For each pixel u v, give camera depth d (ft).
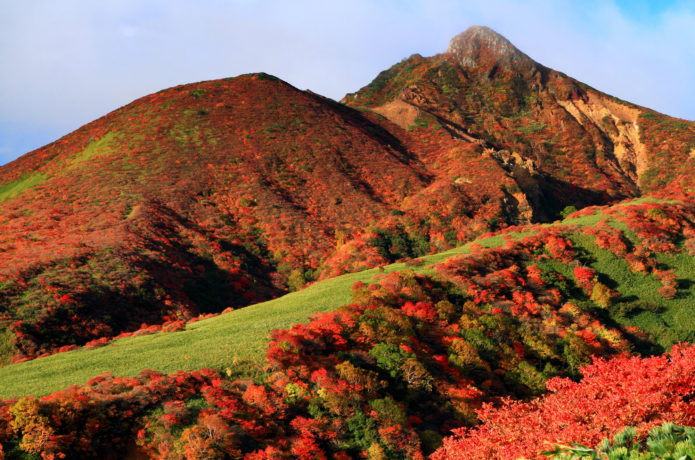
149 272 297.94
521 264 246.06
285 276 363.97
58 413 105.09
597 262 249.55
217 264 347.97
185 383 123.44
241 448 103.96
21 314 230.07
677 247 259.60
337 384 127.54
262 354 142.82
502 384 157.38
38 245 312.29
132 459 103.40
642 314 215.51
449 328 179.73
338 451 110.32
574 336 185.37
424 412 132.26
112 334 243.81
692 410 56.18
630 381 70.03
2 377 159.33
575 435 53.11
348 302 198.49
